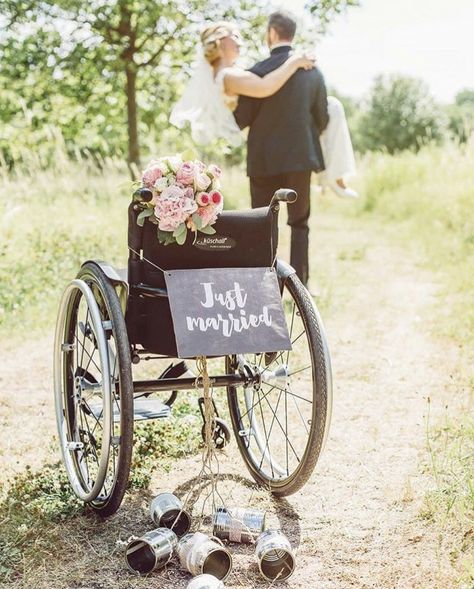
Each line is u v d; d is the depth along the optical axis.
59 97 18.48
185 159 3.31
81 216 10.09
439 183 13.59
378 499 3.60
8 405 4.91
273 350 3.21
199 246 3.28
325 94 6.94
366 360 5.72
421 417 4.60
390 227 13.26
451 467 3.74
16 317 6.76
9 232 8.71
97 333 3.18
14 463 4.03
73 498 3.57
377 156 16.98
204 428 3.88
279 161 6.76
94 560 3.08
